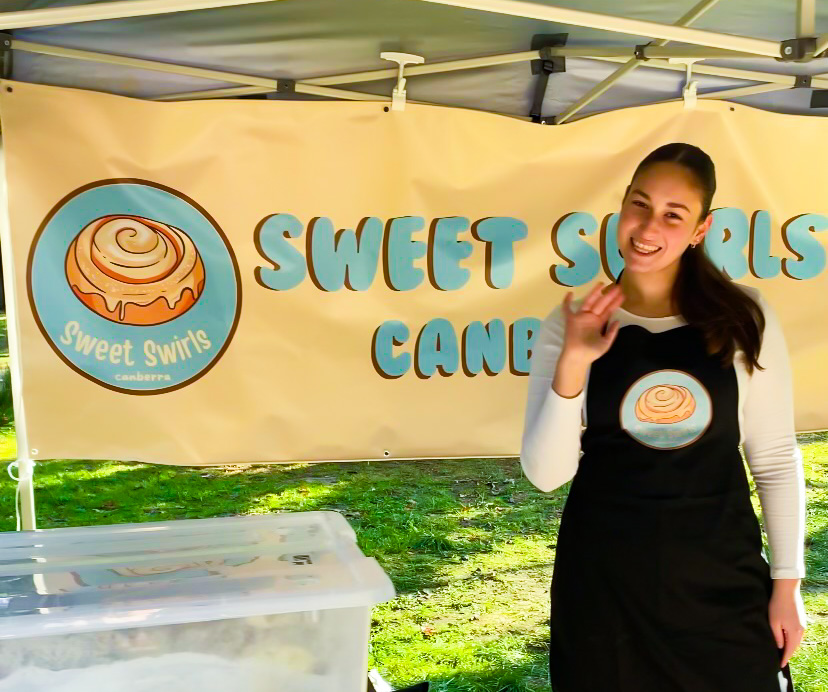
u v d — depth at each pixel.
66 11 1.90
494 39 2.92
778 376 1.91
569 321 1.77
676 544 1.83
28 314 2.88
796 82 3.17
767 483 1.92
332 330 3.07
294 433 3.07
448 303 3.13
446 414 3.16
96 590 1.38
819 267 3.33
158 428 2.98
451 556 6.66
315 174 3.01
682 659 1.84
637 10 2.80
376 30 2.85
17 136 2.81
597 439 1.90
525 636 5.27
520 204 3.14
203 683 1.35
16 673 1.28
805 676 4.62
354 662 1.40
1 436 9.09
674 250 1.87
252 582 1.42
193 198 2.95
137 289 2.94
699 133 3.19
